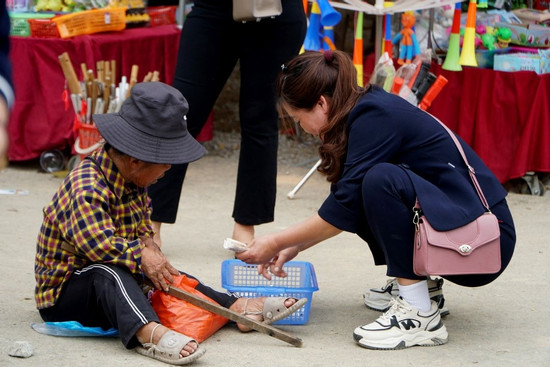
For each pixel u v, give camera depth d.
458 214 4.17
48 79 8.48
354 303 5.14
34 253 6.05
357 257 6.27
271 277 4.71
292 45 5.94
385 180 4.14
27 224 6.84
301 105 4.35
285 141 10.77
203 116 6.07
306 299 4.43
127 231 4.32
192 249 6.38
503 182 8.44
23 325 4.48
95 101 7.97
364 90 4.38
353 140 4.27
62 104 8.52
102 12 8.73
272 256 4.41
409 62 8.24
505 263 4.45
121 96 8.01
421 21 8.68
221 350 4.24
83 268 4.25
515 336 4.54
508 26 8.94
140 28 9.41
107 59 8.75
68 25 8.52
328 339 4.46
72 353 4.09
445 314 4.88
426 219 4.14
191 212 7.55
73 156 8.73
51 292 4.29
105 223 4.11
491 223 4.21
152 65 9.25
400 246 4.24
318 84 4.28
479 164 4.47
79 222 4.08
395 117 4.27
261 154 6.03
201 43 5.88
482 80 8.27
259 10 5.57
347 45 11.09
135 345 4.11
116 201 4.24
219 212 7.59
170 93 4.20
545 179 8.65
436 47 8.65
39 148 8.61
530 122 8.17
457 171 4.33
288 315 4.46
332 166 4.40
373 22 10.90
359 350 4.29
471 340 4.47
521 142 8.24
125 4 9.23
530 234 6.96
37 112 8.56
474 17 8.05
